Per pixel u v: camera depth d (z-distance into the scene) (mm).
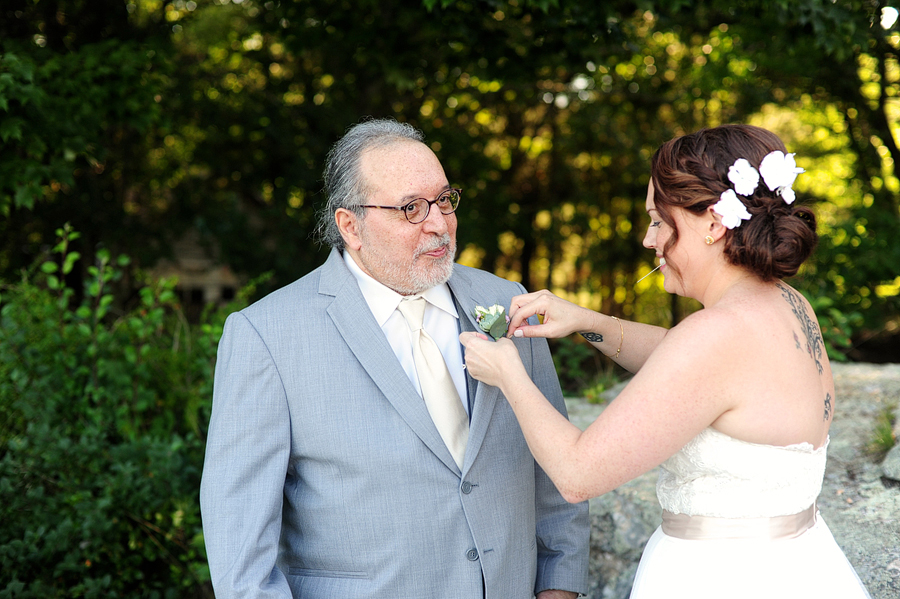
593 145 12961
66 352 3559
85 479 3318
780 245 1438
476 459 1752
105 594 3158
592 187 14383
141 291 3752
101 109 5734
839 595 1539
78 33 7117
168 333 4043
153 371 3668
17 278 8094
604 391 3982
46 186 5730
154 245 9570
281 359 1731
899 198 9633
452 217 1830
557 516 2002
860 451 2707
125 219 9031
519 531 1809
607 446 1391
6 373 3445
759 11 5391
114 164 9430
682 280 1603
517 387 1565
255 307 1829
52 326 3572
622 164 13570
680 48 11273
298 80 10117
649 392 1399
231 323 1805
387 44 6254
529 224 13883
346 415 1709
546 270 16719
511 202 13594
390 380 1722
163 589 3418
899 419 2859
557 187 14234
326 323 1780
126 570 3287
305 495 1755
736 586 1499
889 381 3367
